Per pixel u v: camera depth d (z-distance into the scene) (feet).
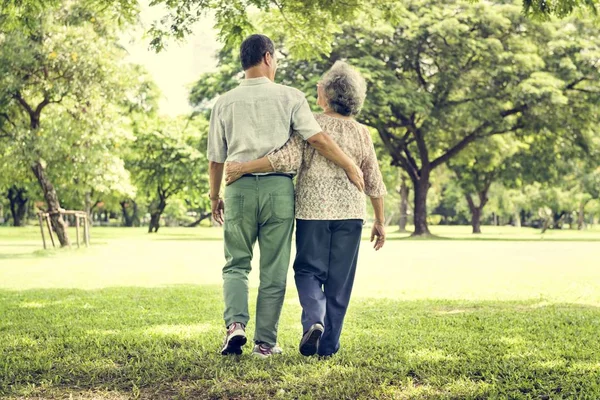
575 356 14.19
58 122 67.77
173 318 20.21
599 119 110.22
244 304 13.84
